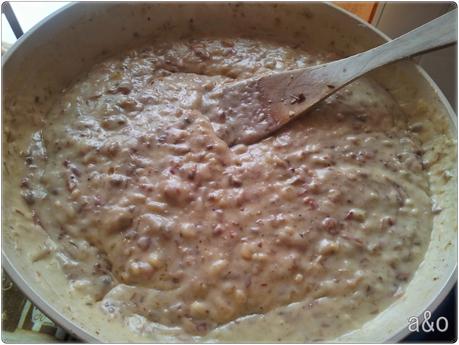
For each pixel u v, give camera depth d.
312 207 0.23
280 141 0.25
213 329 0.20
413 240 0.23
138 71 0.28
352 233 0.23
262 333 0.20
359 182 0.24
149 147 0.24
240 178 0.23
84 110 0.26
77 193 0.23
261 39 0.30
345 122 0.26
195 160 0.24
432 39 0.24
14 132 0.24
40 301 0.18
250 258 0.21
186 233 0.22
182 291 0.21
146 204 0.22
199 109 0.26
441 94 0.26
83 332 0.18
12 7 0.28
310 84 0.26
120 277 0.21
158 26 0.29
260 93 0.26
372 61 0.25
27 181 0.24
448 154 0.25
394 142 0.26
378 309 0.21
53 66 0.26
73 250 0.22
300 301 0.21
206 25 0.29
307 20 0.29
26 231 0.22
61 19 0.26
